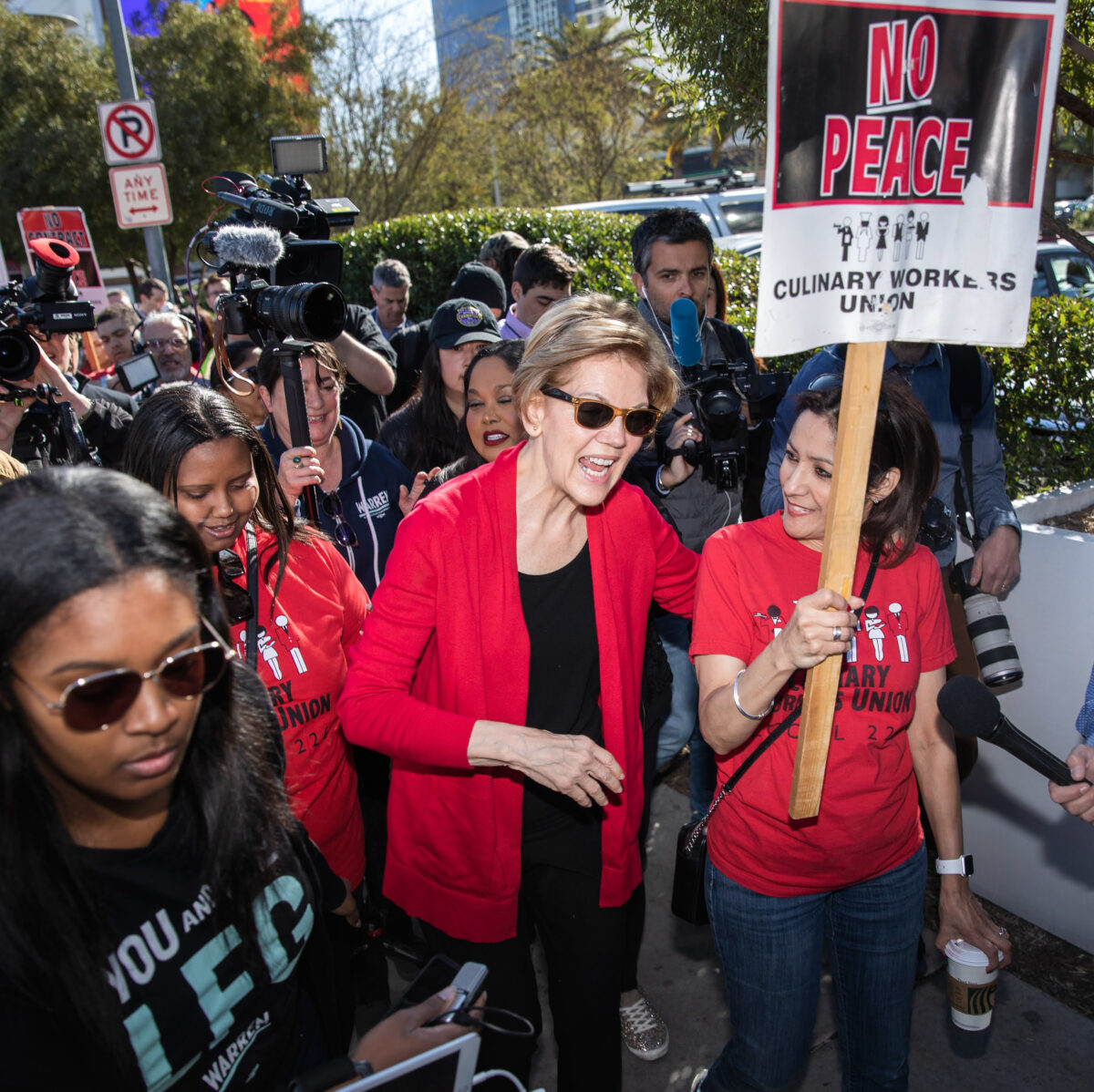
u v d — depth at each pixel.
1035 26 1.50
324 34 17.17
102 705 0.98
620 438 1.83
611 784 1.79
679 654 3.28
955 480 2.92
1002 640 2.57
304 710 2.21
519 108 23.31
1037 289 8.91
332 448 2.97
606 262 8.70
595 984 2.05
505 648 1.96
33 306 3.01
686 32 2.88
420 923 2.17
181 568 1.04
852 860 1.91
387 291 6.19
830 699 1.71
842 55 1.46
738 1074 2.04
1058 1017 2.66
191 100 14.96
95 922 1.09
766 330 1.52
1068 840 2.82
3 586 0.94
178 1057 1.22
